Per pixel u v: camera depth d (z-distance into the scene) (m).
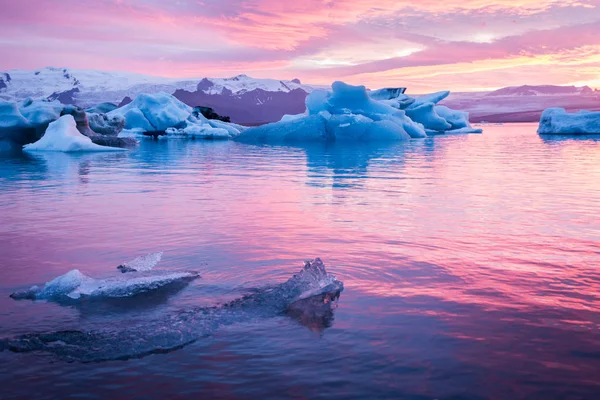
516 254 4.09
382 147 22.48
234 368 2.15
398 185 8.85
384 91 39.47
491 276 3.50
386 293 3.14
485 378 2.05
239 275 3.55
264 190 8.26
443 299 3.02
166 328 2.60
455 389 1.96
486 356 2.25
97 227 5.25
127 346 2.39
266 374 2.09
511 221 5.51
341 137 27.14
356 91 30.14
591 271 3.61
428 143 25.81
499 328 2.57
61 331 2.58
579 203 6.79
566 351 2.30
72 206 6.66
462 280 3.40
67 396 1.93
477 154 17.44
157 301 3.04
